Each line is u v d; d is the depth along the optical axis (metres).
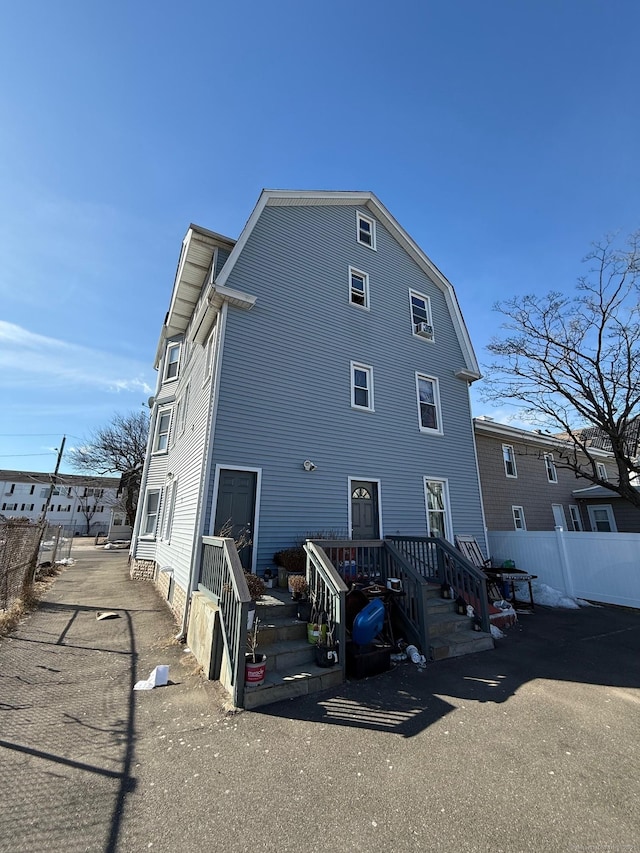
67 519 49.56
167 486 11.83
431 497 10.30
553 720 3.61
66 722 3.46
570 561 10.01
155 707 3.79
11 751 2.96
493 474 13.80
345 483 8.59
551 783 2.66
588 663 5.27
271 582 6.64
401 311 11.27
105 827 2.21
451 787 2.61
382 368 10.20
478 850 2.06
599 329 10.60
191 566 6.35
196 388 9.37
